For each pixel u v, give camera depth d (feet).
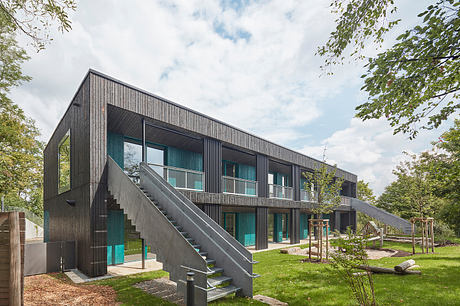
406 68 13.91
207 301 17.57
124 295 20.22
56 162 47.93
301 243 61.16
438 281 22.26
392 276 24.57
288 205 57.21
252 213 60.75
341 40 16.99
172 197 27.94
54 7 14.79
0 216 13.25
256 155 51.24
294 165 61.87
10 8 14.84
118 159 38.06
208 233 24.72
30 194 99.81
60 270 30.07
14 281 13.08
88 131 28.53
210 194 40.01
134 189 24.88
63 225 39.91
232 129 44.98
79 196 31.45
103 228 28.35
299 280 23.93
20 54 45.14
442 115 15.92
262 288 21.98
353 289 15.34
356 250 14.73
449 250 42.24
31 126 59.06
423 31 12.64
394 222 72.33
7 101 47.73
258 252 44.09
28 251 28.48
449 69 13.87
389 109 15.79
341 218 86.94
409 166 61.98
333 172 42.52
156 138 41.22
